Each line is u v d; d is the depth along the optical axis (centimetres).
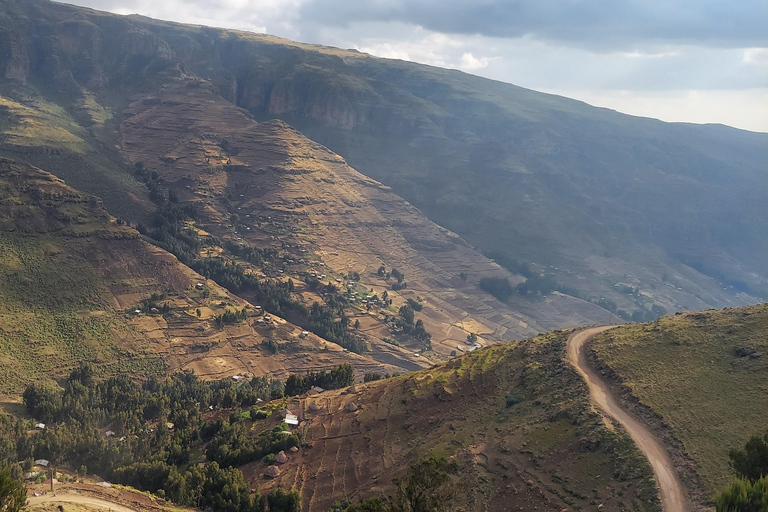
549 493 8512
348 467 11112
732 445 8125
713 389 9375
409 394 12812
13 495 5956
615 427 9119
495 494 8856
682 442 8512
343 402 13662
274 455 11962
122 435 13750
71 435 12725
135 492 10612
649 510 7525
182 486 10881
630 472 8225
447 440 10606
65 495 9862
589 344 11906
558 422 9800
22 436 12175
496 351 13462
